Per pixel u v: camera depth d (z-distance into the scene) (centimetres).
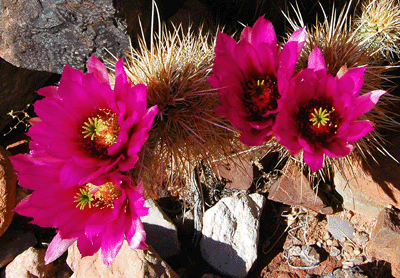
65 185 23
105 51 35
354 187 33
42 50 35
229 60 26
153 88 27
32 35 34
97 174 23
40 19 33
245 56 26
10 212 35
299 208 35
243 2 40
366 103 24
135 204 23
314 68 25
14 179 36
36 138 24
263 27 26
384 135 32
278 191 34
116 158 24
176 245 35
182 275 34
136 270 31
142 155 26
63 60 35
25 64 36
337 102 25
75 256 34
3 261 35
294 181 33
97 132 24
